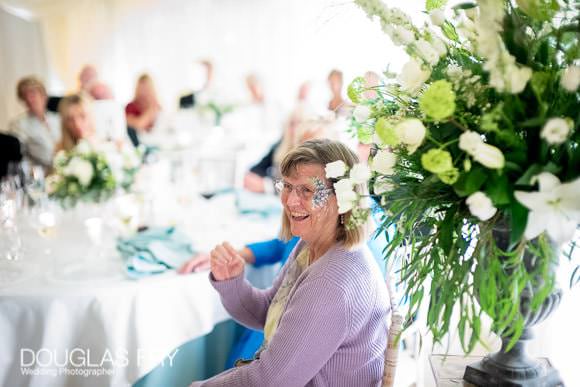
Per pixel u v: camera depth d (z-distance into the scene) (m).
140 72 5.11
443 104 0.68
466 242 0.82
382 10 0.82
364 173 0.86
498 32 0.73
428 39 0.83
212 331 1.63
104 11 5.04
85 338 1.32
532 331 0.90
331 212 1.09
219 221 2.00
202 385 1.12
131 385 1.35
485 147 0.67
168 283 1.37
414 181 0.88
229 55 4.87
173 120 4.30
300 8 4.52
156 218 1.99
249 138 4.41
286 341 0.99
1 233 1.60
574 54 0.72
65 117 3.36
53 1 4.99
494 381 0.93
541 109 0.70
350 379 1.06
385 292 1.12
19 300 1.28
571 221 0.66
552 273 0.78
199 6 4.88
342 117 2.05
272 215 2.13
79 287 1.31
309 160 1.08
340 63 3.77
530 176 0.69
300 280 1.08
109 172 1.76
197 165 2.70
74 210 1.81
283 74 4.69
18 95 4.28
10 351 1.31
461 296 0.77
